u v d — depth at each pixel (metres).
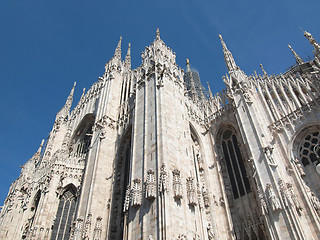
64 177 33.97
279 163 24.05
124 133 33.22
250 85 31.86
